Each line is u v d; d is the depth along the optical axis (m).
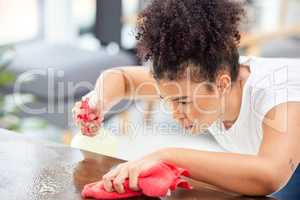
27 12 3.18
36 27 3.26
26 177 0.95
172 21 0.93
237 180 0.92
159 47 0.94
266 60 1.19
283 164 0.93
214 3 0.95
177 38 0.93
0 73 2.22
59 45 2.66
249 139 1.19
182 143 1.30
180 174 0.92
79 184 0.93
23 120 2.22
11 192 0.90
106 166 1.01
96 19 2.99
